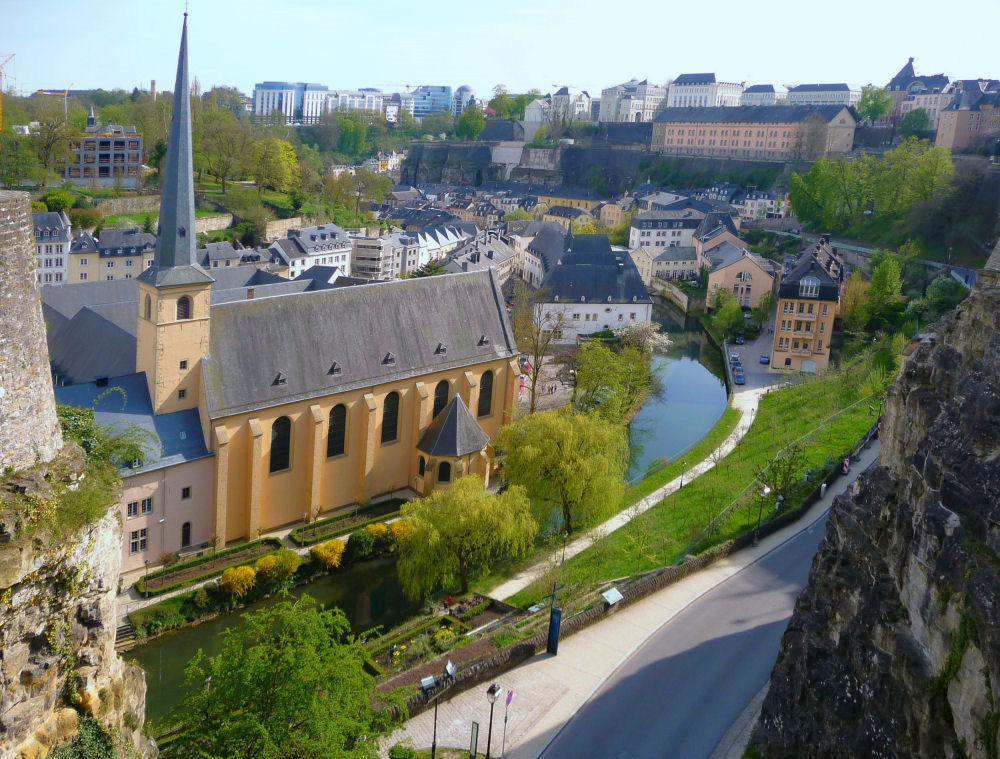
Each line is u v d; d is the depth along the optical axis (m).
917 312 163.12
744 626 63.94
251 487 81.25
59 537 30.62
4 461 30.45
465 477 76.19
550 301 174.75
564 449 83.94
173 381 77.25
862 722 41.06
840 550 45.88
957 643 34.25
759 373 153.50
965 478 36.72
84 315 93.81
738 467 102.31
